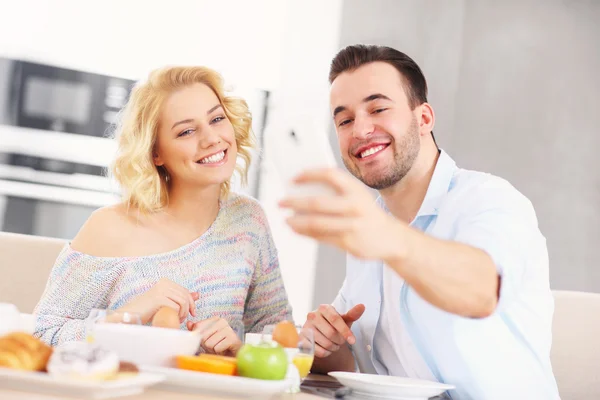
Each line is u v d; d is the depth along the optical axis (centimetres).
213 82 203
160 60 368
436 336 161
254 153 339
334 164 100
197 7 372
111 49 362
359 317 175
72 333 168
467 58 395
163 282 169
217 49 375
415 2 392
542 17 390
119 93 363
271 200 367
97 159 359
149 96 196
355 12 386
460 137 395
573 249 383
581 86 387
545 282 163
